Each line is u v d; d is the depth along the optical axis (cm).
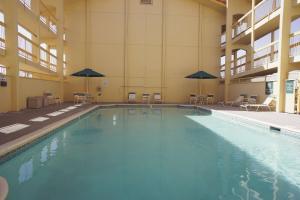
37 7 1412
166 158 510
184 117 1151
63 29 1700
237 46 1825
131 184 372
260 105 1215
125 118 1109
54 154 530
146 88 1928
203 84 1978
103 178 396
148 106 1677
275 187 364
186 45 1956
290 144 635
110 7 1895
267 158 512
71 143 631
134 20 1914
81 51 1875
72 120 876
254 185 372
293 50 1200
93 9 1881
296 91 1071
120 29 1905
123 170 434
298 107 1059
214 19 1975
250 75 1612
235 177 405
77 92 1833
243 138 707
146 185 369
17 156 486
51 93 1516
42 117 870
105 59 1895
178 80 1955
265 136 734
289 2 1135
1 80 959
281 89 1143
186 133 775
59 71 1653
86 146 602
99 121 1011
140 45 1920
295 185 372
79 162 477
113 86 1903
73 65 1870
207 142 654
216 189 355
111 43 1898
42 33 1518
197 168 448
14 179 388
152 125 923
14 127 656
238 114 1048
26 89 1186
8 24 1034
